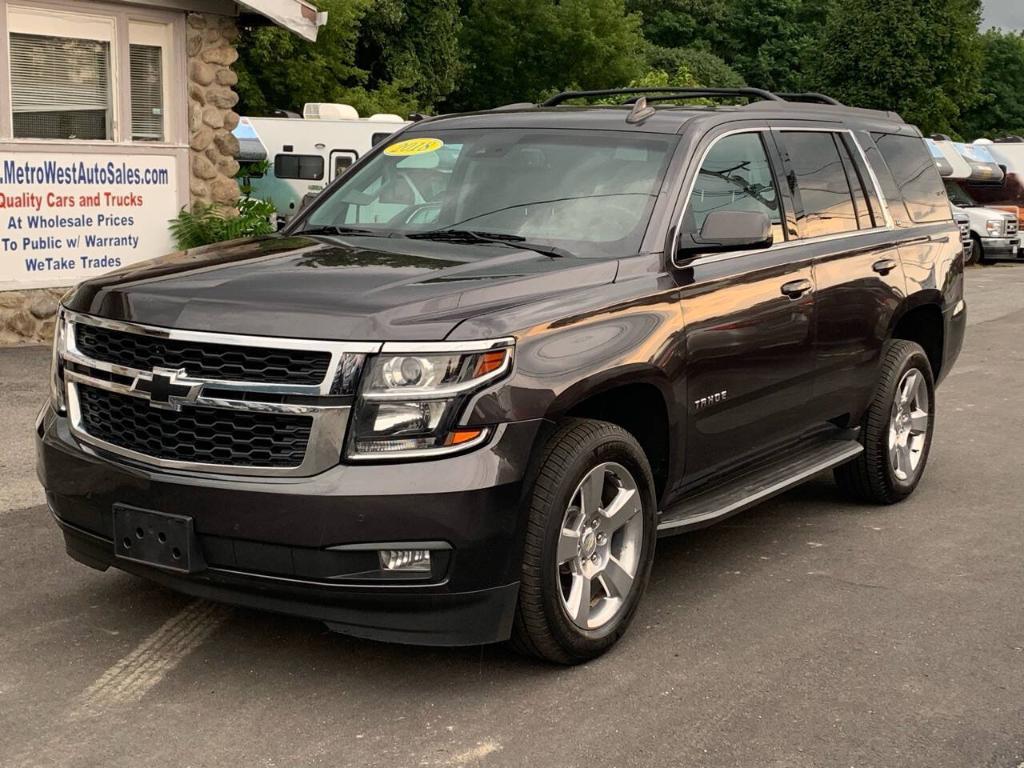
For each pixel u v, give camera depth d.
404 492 3.70
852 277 5.93
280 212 19.41
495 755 3.64
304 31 11.70
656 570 5.48
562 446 4.09
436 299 3.96
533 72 43.34
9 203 10.04
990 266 27.09
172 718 3.82
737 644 4.58
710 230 4.71
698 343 4.73
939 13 42.88
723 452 5.10
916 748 3.77
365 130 19.28
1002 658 4.51
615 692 4.11
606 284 4.44
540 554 4.00
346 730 3.78
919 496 6.88
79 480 4.12
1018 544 5.97
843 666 4.39
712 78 58.28
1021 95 71.62
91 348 4.20
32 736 3.67
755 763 3.64
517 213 5.00
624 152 5.12
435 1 37.12
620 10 43.56
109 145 10.66
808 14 65.75
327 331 3.77
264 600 3.88
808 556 5.72
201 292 4.02
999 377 11.20
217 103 11.53
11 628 4.49
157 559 3.94
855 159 6.36
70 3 10.29
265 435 3.82
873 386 6.26
